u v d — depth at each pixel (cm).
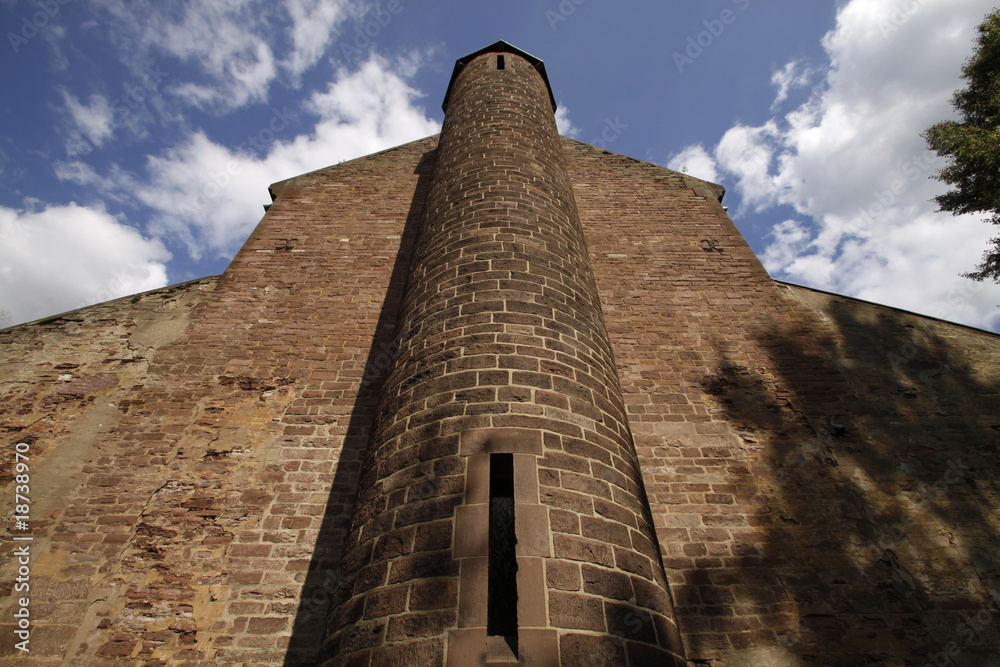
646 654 314
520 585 317
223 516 562
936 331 751
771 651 466
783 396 691
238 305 816
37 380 673
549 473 381
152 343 743
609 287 866
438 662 290
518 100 1034
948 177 881
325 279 876
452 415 423
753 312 820
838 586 508
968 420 644
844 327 779
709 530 553
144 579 512
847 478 597
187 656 468
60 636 473
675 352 755
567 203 808
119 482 584
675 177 1149
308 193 1092
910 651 464
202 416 656
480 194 728
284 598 505
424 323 543
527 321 513
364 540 384
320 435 643
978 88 929
